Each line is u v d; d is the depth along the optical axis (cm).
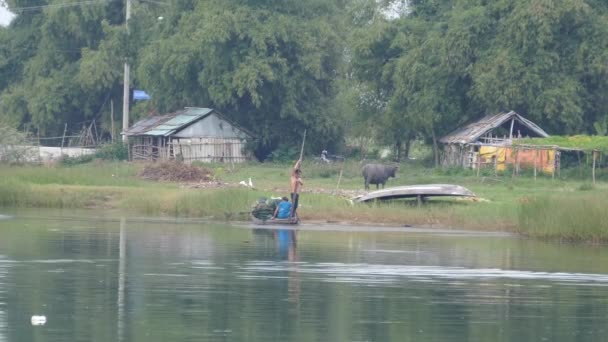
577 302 6216
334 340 5116
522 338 5244
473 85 18000
